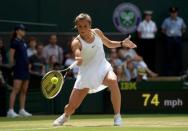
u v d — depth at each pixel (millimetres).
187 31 33594
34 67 26875
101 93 25703
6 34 29672
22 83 23734
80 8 32750
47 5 32312
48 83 15109
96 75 15523
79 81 15570
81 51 15312
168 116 23141
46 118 21641
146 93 26172
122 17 33031
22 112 23734
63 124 16266
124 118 21391
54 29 31000
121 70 27438
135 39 32875
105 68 15609
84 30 15117
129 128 14742
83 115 24156
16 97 24953
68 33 30531
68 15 32625
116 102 15656
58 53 28406
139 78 27828
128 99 26094
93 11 32938
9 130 14641
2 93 24578
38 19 32219
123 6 33062
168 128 14852
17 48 23500
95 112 25703
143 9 33250
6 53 28672
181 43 33031
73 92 15711
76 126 15867
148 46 32719
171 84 26359
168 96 26344
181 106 26406
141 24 32406
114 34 30734
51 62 27656
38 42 29891
